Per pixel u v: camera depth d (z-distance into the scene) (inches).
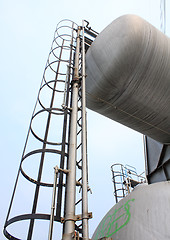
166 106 226.8
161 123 246.5
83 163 119.2
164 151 313.9
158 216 111.4
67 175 117.3
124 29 196.4
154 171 334.3
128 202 134.8
